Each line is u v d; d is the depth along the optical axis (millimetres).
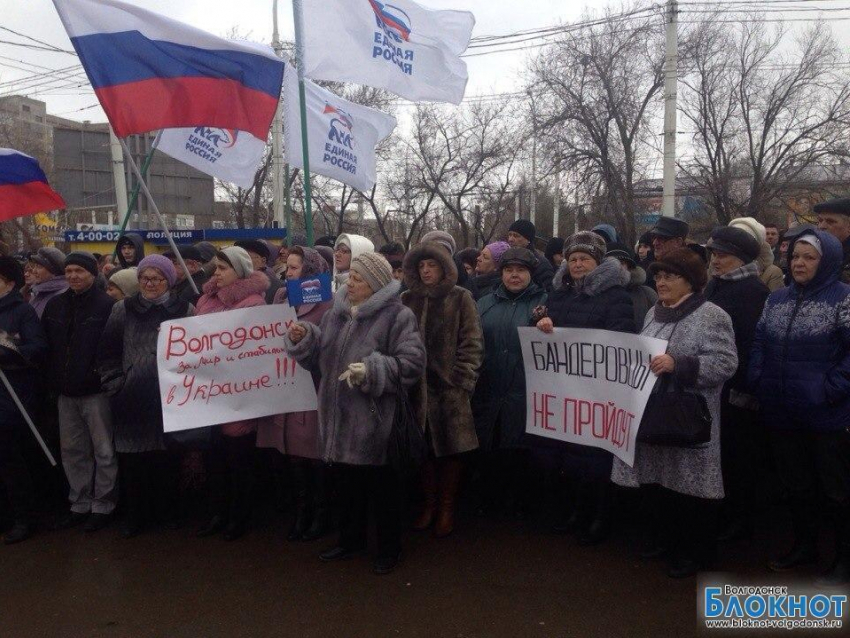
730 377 3646
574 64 21031
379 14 5879
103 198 23047
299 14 5289
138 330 4445
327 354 3941
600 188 22469
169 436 4469
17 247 18312
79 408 4660
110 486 4707
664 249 4895
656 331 3746
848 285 3566
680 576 3840
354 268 3871
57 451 5094
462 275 5285
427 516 4645
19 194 4719
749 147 23500
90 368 4555
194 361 4234
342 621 3486
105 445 4676
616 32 20016
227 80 4766
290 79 6418
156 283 4414
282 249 6492
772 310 3770
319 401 3961
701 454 3613
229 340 4273
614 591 3730
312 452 4344
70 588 3893
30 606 3699
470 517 4859
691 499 3691
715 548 3850
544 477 5254
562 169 21703
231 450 4453
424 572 3996
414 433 3754
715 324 3578
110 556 4297
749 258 4059
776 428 3740
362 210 28344
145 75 4543
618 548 4277
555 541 4406
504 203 29969
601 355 3971
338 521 4613
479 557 4184
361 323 3877
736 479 4199
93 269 4652
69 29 4398
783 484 3801
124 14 4508
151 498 4742
